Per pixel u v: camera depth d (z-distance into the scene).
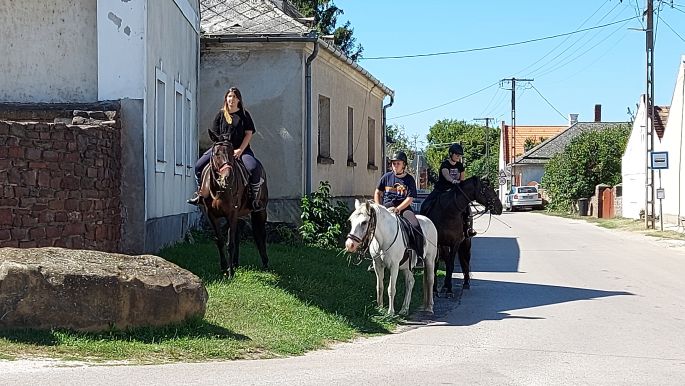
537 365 9.65
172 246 16.84
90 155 13.12
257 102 22.59
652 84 38.53
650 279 19.19
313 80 23.30
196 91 20.94
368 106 31.44
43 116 14.38
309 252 19.30
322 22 52.06
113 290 9.39
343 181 27.31
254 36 22.05
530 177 85.25
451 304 15.15
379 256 12.86
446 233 15.48
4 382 7.32
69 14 15.26
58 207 12.20
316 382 8.16
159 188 16.22
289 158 22.55
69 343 8.84
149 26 15.27
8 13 15.23
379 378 8.53
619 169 58.50
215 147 13.52
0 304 8.92
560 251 26.81
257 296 12.58
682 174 38.78
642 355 10.45
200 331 10.12
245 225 20.22
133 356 8.80
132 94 14.73
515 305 15.10
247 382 7.98
